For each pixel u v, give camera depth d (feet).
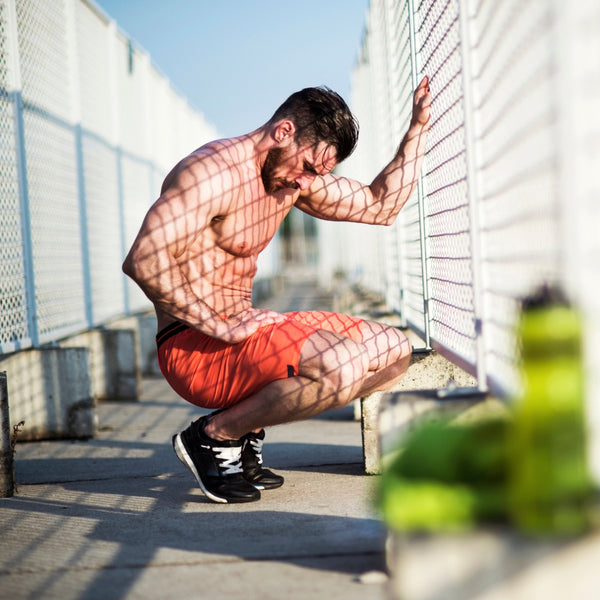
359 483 10.05
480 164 7.13
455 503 4.72
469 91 7.20
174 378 9.16
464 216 8.09
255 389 8.78
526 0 5.54
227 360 8.79
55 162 17.39
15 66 14.78
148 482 10.77
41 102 16.58
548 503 4.50
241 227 9.04
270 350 8.57
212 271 9.17
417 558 4.76
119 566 7.23
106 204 22.53
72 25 19.22
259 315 8.91
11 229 14.33
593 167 4.59
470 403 6.15
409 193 9.96
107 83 23.53
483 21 6.94
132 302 25.98
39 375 14.60
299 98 8.87
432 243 10.77
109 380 19.36
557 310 4.56
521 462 4.62
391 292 18.86
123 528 8.51
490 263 7.08
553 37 4.83
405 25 13.28
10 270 14.17
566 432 4.50
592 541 4.50
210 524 8.49
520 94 5.75
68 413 14.58
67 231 18.16
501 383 6.09
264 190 9.15
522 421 4.63
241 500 9.30
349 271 43.68
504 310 6.39
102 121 22.54
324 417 15.87
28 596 6.52
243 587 6.55
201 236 9.06
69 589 6.66
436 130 10.09
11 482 10.23
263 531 8.14
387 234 19.49
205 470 9.39
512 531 4.62
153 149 30.53
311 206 10.26
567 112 4.59
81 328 18.51
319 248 76.13
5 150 14.21
